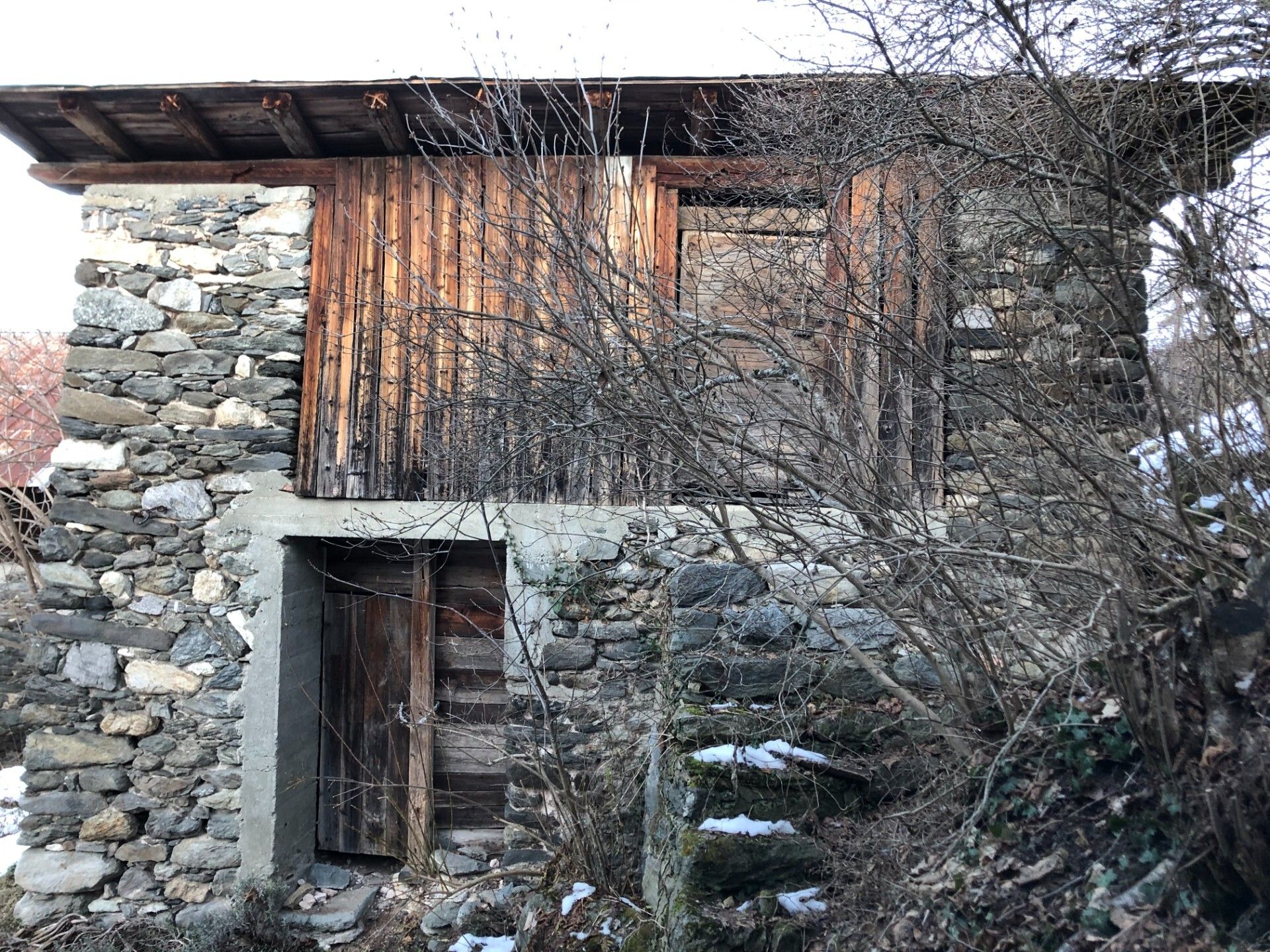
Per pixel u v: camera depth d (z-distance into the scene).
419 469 4.25
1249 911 1.73
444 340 3.95
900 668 3.19
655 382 2.70
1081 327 2.86
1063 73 2.72
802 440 2.87
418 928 4.13
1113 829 2.08
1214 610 1.89
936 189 3.10
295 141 4.30
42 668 4.38
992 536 2.91
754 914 2.63
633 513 3.98
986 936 2.12
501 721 4.70
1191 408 2.54
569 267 2.68
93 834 4.31
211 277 4.44
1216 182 2.80
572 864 3.66
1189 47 2.57
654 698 3.86
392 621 4.80
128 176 4.51
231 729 4.32
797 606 3.02
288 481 4.35
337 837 4.77
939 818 2.60
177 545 4.37
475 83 3.76
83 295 4.45
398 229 4.34
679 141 4.24
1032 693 2.52
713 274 3.62
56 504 4.40
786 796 2.86
